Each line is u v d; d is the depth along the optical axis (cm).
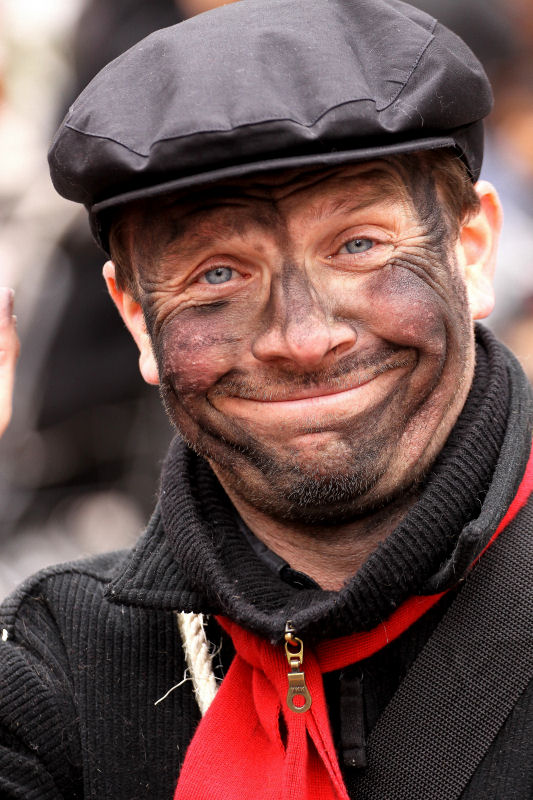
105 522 770
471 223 392
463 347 363
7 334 423
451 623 357
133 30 729
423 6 760
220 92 331
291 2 359
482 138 383
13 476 754
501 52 782
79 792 397
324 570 379
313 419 347
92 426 758
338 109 328
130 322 403
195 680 389
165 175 337
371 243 348
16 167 773
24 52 827
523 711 349
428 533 348
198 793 356
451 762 347
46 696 396
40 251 741
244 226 341
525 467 366
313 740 352
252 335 349
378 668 367
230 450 361
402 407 354
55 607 421
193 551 369
